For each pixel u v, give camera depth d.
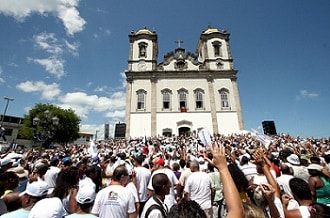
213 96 41.50
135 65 43.97
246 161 6.31
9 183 4.67
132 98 41.41
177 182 6.27
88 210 3.36
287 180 5.17
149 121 39.94
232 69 43.31
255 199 3.24
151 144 28.02
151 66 43.78
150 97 41.47
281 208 3.51
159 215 3.26
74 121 54.44
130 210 4.03
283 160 7.95
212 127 39.56
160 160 7.07
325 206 2.51
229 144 24.09
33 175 6.11
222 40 46.28
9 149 14.26
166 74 42.97
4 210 3.41
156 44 47.66
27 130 48.66
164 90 42.00
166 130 39.47
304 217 3.33
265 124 36.38
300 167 6.19
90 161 9.34
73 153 17.50
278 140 25.45
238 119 40.03
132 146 25.52
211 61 44.56
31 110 51.06
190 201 1.99
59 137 52.09
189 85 42.47
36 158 12.16
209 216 5.32
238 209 1.81
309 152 11.98
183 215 1.78
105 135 48.25
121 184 4.40
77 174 4.45
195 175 5.63
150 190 5.63
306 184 3.77
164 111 40.69
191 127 39.75
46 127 19.83
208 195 5.48
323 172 4.90
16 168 6.14
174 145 26.30
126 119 39.94
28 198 3.51
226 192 1.95
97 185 5.87
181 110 40.69
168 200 5.56
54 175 6.29
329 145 18.69
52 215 3.03
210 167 7.31
